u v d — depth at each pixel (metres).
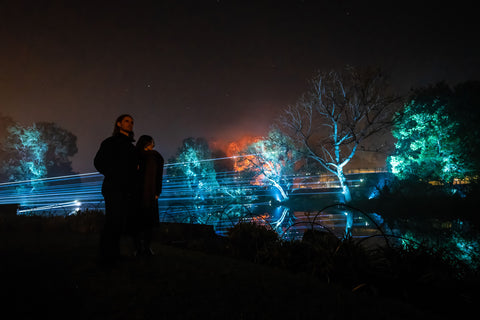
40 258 4.09
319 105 27.73
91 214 9.44
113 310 2.42
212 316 2.33
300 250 4.72
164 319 2.27
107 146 3.74
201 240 6.64
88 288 2.91
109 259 3.72
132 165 3.95
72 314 2.32
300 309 2.51
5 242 5.51
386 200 23.61
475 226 13.96
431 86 26.12
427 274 3.60
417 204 20.86
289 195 36.91
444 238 10.85
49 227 8.04
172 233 7.49
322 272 3.90
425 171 25.42
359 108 26.66
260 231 6.00
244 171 41.41
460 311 3.26
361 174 38.41
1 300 2.53
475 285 3.64
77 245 5.14
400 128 27.14
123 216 3.78
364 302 2.76
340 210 25.28
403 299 3.47
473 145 23.31
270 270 3.85
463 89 24.44
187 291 2.89
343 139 27.41
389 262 4.00
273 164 35.62
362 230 13.40
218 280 3.27
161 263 3.94
